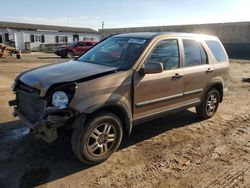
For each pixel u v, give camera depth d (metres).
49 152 4.40
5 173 3.77
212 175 3.91
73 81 3.69
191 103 5.54
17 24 46.25
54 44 41.34
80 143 3.77
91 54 5.16
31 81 3.96
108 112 4.01
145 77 4.42
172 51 5.02
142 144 4.86
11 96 8.04
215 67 6.00
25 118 4.04
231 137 5.35
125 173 3.88
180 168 4.08
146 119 4.63
